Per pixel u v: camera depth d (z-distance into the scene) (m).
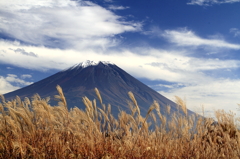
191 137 7.99
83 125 6.91
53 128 6.89
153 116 7.59
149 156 6.46
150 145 6.96
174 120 7.96
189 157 6.82
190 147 7.28
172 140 7.59
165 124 7.70
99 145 6.49
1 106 6.88
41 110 6.96
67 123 7.16
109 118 7.59
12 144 6.07
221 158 6.93
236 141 7.71
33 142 6.32
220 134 8.52
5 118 6.79
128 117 7.30
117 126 7.66
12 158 5.83
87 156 6.11
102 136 7.03
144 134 7.35
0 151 5.97
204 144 7.46
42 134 6.77
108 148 6.49
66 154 6.18
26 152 6.08
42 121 7.41
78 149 6.29
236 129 8.38
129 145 6.58
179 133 7.92
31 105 7.60
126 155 6.32
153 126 7.67
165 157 6.52
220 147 7.63
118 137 7.29
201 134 7.90
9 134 6.78
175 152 6.88
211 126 8.54
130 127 7.51
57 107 7.10
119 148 6.42
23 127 6.81
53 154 6.06
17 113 6.43
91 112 7.11
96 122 7.29
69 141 6.70
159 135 7.63
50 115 6.99
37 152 5.94
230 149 7.38
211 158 6.84
